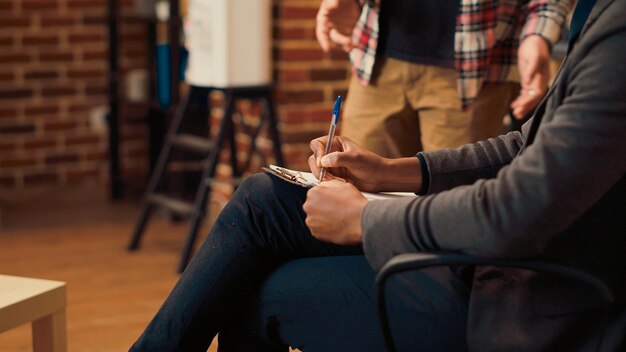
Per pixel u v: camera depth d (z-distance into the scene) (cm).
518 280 126
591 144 112
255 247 150
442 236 119
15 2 477
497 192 116
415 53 227
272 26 378
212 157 351
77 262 362
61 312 183
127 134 514
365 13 232
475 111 226
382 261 126
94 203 465
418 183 160
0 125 485
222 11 346
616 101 111
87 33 497
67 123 500
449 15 221
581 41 116
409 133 239
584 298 123
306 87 382
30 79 488
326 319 140
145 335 149
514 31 227
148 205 377
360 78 235
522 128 161
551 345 124
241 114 370
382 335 135
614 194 120
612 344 121
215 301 148
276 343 148
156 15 462
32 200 469
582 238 123
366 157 158
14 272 349
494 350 125
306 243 153
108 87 473
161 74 436
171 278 343
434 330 133
